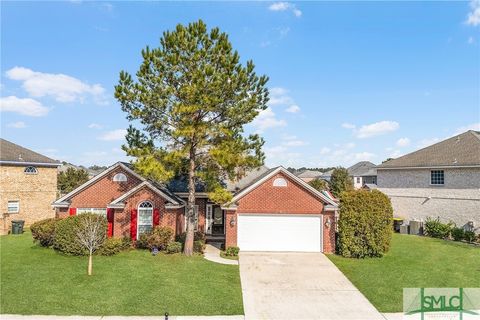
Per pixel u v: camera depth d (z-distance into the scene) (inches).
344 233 882.8
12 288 581.9
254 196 947.3
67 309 520.1
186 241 839.7
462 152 1179.9
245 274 733.9
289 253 920.3
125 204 925.2
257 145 807.7
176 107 722.2
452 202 1159.6
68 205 989.2
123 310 526.0
